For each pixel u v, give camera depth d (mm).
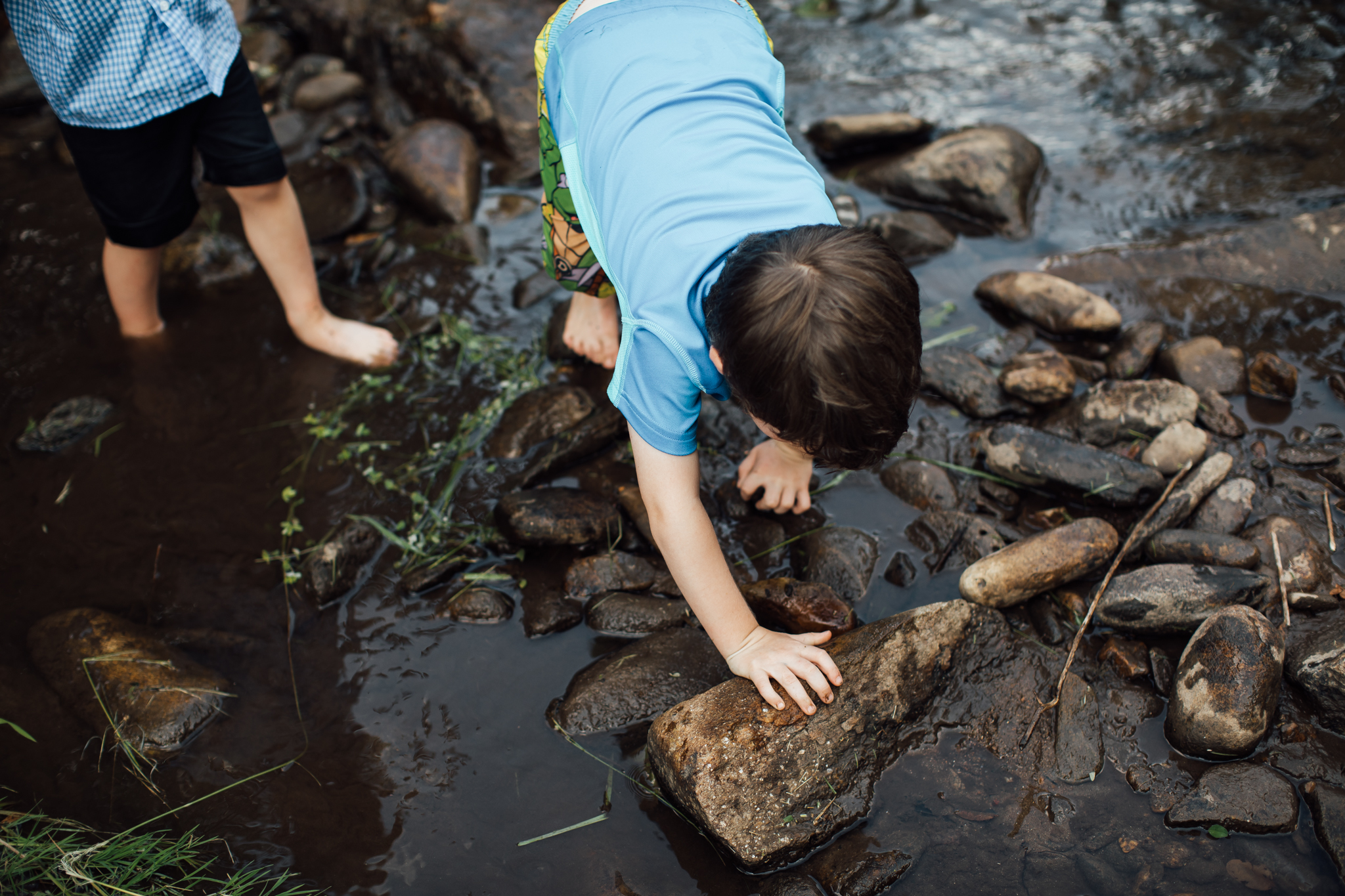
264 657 2135
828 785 1756
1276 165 3270
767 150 1719
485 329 2963
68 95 2227
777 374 1416
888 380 1414
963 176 3213
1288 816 1693
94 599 2254
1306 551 2092
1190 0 4164
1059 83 3768
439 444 2609
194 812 1855
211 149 2461
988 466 2412
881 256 1432
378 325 3004
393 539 2355
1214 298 2818
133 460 2596
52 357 2877
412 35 3977
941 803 1790
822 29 4184
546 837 1800
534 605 2205
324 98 3947
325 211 3439
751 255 1456
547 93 2070
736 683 1867
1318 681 1842
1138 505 2281
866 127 3471
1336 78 3625
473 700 2037
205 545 2379
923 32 4125
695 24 1918
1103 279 2941
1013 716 1904
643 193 1674
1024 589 2074
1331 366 2588
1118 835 1723
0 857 1723
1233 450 2393
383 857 1780
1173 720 1848
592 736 1947
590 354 2715
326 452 2607
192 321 3006
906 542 2291
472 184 3477
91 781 1900
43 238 3297
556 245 2352
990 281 2908
